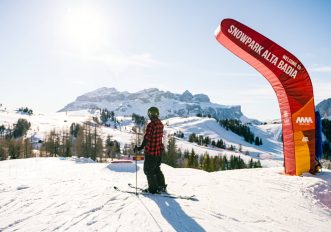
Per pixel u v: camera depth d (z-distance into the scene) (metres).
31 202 6.53
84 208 5.96
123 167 14.55
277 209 7.81
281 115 13.00
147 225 5.04
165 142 91.06
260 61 12.41
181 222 5.39
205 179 11.37
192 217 5.80
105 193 7.34
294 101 12.32
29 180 9.73
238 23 12.31
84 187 8.22
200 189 9.24
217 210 6.71
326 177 11.80
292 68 12.24
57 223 5.08
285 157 12.81
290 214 7.56
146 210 5.90
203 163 93.50
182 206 6.54
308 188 10.18
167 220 5.39
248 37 12.34
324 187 10.41
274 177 11.87
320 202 9.29
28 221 5.21
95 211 5.79
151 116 7.28
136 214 5.60
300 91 12.31
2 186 8.44
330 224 7.35
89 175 11.58
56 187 8.23
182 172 13.54
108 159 91.69
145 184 9.03
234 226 5.71
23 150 87.12
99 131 98.44
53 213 5.66
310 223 7.08
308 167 12.24
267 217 6.92
